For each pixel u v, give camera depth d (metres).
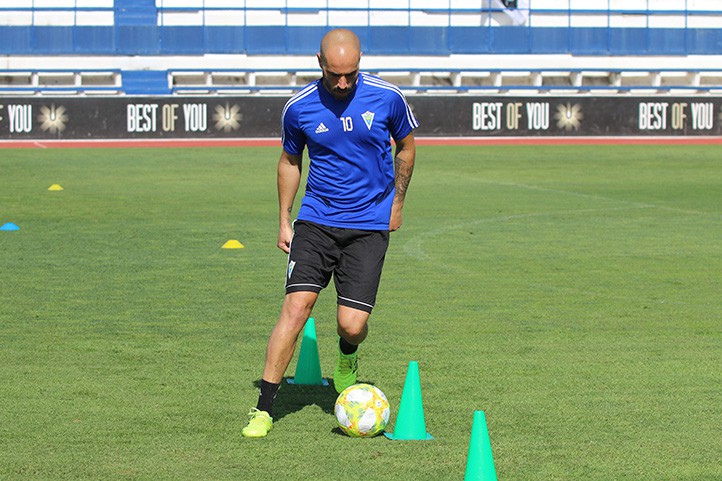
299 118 6.60
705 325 9.81
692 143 42.38
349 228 6.62
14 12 53.34
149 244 15.48
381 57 54.78
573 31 56.19
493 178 27.70
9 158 34.09
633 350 8.75
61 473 5.61
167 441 6.20
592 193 23.73
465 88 53.28
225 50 54.22
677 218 18.98
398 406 6.99
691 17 57.47
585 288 11.88
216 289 11.74
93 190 24.17
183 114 43.09
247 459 5.86
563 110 44.91
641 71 56.53
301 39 54.91
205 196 22.84
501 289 11.80
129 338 9.16
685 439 6.29
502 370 8.04
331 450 6.04
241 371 7.98
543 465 5.77
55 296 11.27
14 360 8.31
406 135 6.74
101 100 42.56
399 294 11.46
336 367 7.66
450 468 5.70
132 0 53.81
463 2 56.00
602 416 6.78
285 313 6.54
